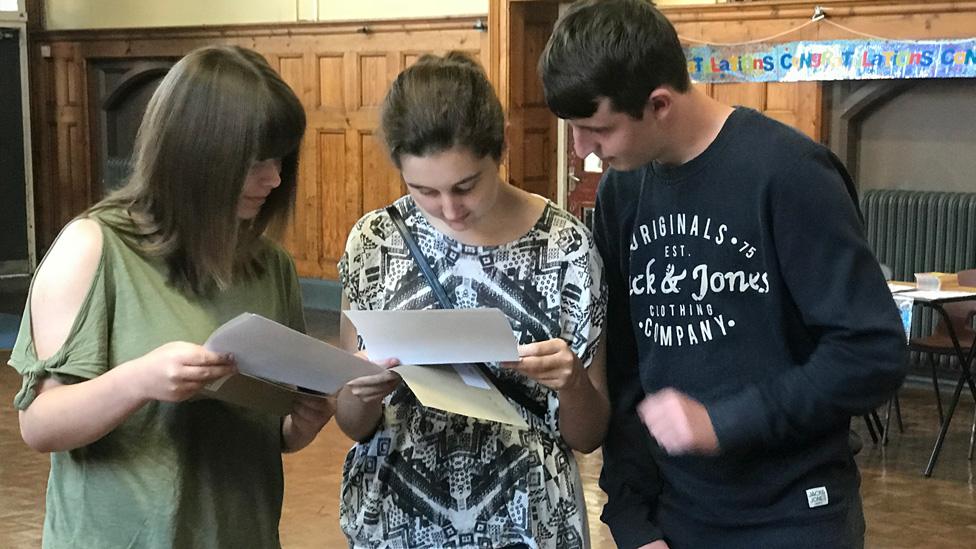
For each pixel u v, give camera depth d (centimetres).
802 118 719
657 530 196
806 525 179
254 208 171
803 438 177
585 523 202
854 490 184
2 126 1134
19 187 1151
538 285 192
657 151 177
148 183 166
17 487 498
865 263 167
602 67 165
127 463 167
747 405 169
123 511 167
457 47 866
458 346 174
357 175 938
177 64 166
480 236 192
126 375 155
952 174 698
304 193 968
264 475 182
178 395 154
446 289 193
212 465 174
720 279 179
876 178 727
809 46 698
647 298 190
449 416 194
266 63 172
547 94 173
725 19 726
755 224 174
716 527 187
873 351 164
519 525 190
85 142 1133
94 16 1104
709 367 182
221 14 1009
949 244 679
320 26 940
